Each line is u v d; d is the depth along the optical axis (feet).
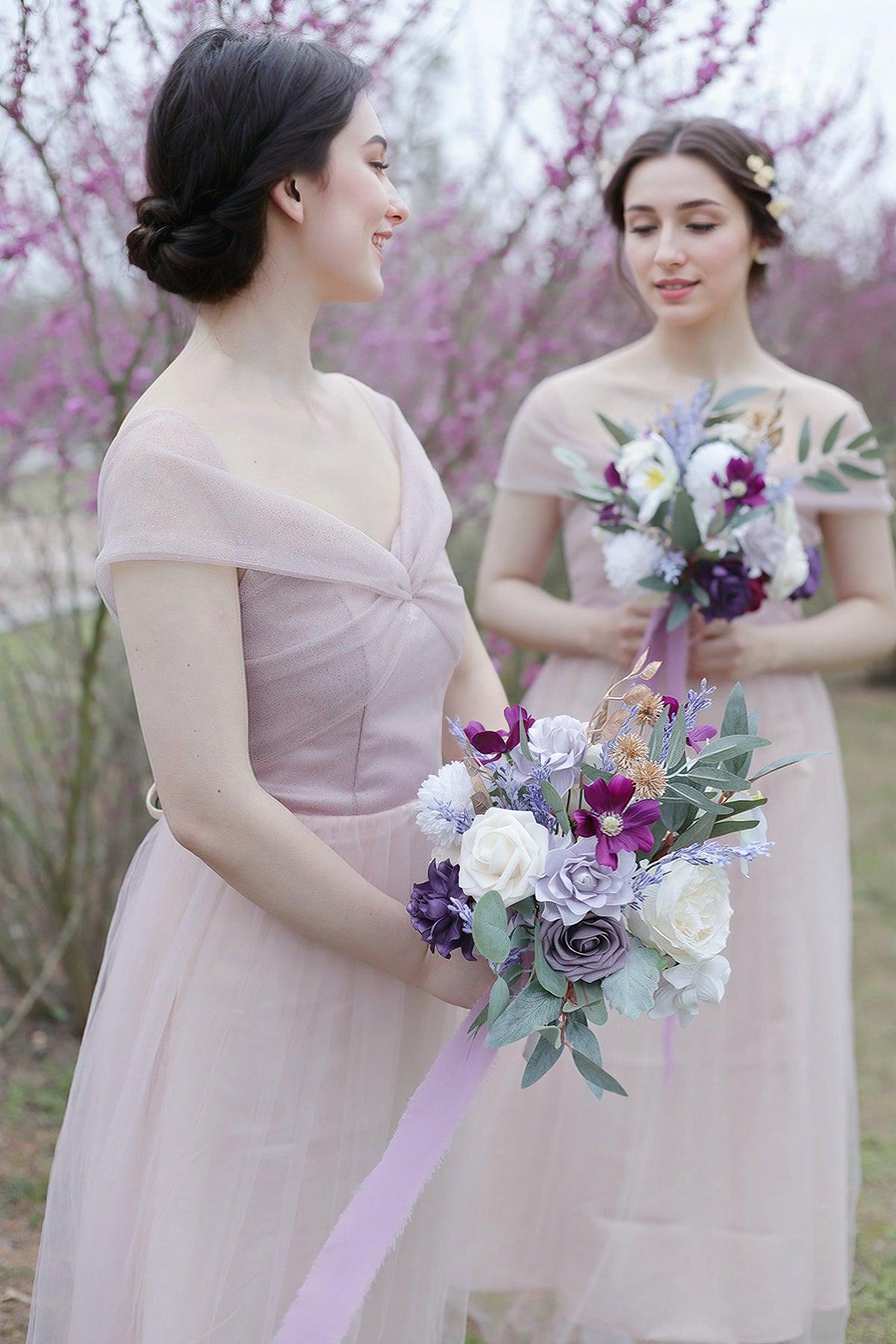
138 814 11.64
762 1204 7.92
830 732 8.62
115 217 10.03
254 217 5.18
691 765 5.11
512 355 12.01
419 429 12.25
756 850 5.07
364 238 5.34
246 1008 5.34
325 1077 5.42
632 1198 7.91
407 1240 5.76
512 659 13.21
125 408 9.96
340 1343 5.24
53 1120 10.58
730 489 7.27
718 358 8.68
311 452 5.50
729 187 8.15
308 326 5.58
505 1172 8.18
